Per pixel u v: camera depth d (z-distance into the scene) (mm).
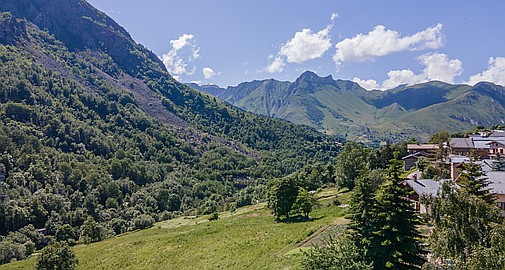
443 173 70438
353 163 99625
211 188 198625
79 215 133125
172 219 140250
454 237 21016
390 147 112688
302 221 75125
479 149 103500
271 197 88000
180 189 188250
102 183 161000
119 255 73938
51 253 64312
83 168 167625
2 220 115875
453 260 19703
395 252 30172
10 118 176875
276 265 45250
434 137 141125
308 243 52500
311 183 122000
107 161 191000
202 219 121750
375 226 31438
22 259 95875
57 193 143750
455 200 21953
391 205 30953
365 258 30891
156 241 81250
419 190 56656
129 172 189000
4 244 97062
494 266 17578
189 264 58469
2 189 128125
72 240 112875
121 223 131500
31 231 114875
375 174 71812
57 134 186625
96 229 115312
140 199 163750
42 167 153500
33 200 127312
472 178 33000
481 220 20844
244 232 74250
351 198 34156
